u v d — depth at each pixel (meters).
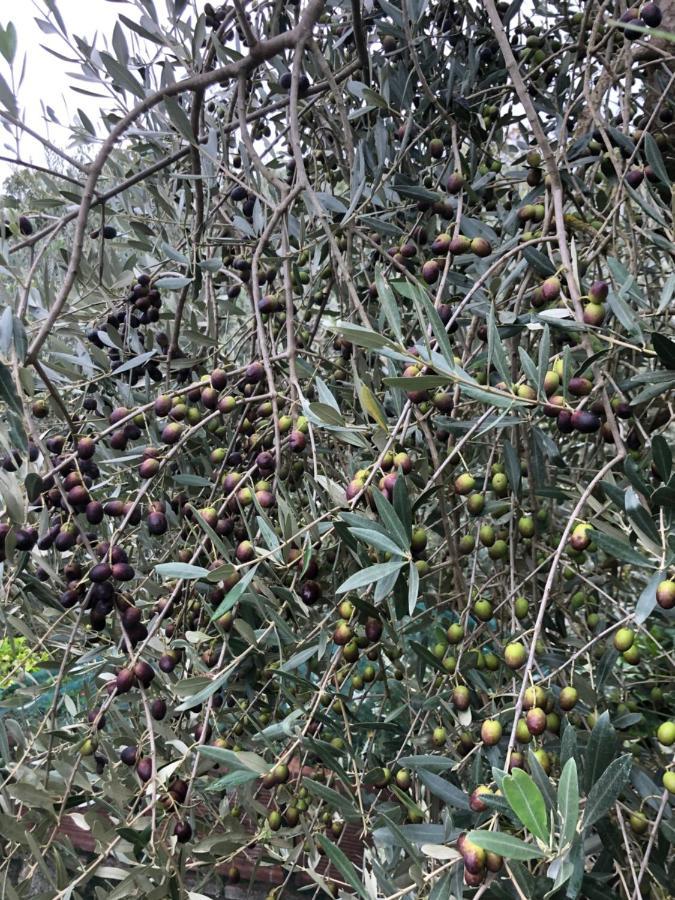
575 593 1.54
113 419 1.43
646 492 0.80
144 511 1.59
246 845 1.15
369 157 1.69
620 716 1.08
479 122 1.68
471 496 1.24
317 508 1.31
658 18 1.28
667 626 1.44
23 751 1.21
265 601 1.12
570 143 1.45
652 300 1.82
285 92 1.74
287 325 1.32
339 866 0.77
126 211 2.16
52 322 1.12
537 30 1.99
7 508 1.03
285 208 1.38
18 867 1.39
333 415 1.03
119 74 1.42
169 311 1.87
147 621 1.45
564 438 1.97
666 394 1.30
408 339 1.58
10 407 0.99
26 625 1.36
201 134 1.97
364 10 1.87
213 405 1.34
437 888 0.78
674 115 1.55
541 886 0.72
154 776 1.02
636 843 1.00
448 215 1.45
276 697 1.38
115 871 1.02
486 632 1.42
